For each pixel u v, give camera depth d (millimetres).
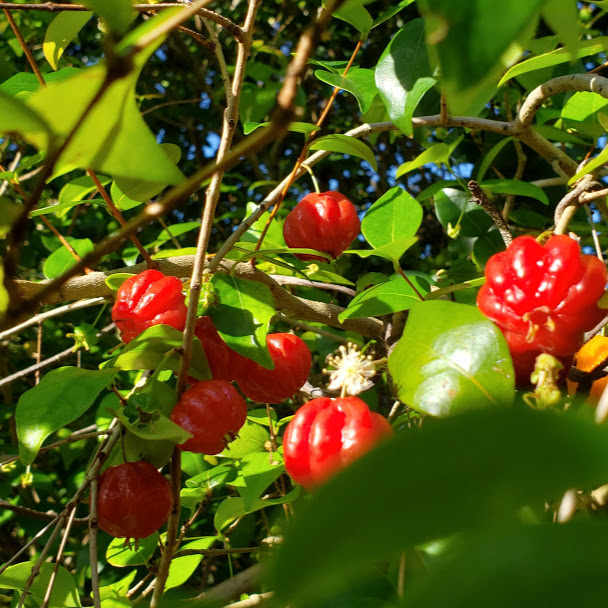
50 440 755
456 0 179
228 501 487
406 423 434
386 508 103
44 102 250
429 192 574
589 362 384
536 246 360
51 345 867
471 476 105
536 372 349
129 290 420
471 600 105
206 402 390
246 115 853
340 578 102
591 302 348
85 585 655
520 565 107
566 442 107
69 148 267
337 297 840
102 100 256
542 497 105
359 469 105
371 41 1027
